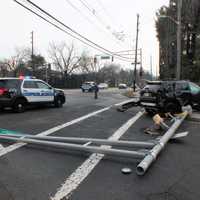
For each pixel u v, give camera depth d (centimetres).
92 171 639
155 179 596
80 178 598
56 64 9138
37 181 581
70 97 3080
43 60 8856
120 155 714
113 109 1825
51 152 781
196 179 599
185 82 1753
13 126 1173
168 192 532
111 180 588
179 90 1694
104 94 4081
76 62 9300
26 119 1362
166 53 4400
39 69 8031
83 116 1497
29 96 1656
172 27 4106
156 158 732
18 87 1596
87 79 8888
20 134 957
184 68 3494
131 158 722
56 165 677
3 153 769
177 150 828
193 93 1761
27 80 1662
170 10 4097
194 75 3447
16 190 538
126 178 600
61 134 1030
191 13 3472
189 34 3569
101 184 568
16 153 770
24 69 7981
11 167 661
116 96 3572
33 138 901
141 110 1781
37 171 637
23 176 607
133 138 984
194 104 1770
